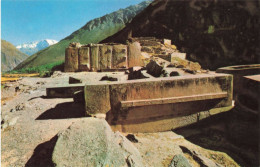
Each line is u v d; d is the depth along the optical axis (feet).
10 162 9.18
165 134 13.12
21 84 33.86
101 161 7.90
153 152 10.59
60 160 7.93
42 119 14.33
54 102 19.08
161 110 13.19
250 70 19.92
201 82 13.33
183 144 11.75
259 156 10.42
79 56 46.11
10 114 15.66
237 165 9.91
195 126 13.89
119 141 10.00
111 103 12.65
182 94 13.04
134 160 8.59
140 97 12.64
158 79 13.08
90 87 12.49
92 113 12.67
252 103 12.07
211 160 10.09
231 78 13.76
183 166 9.23
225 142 12.10
